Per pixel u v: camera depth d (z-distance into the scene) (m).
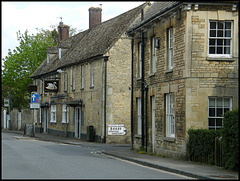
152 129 22.42
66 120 40.72
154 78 21.86
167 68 20.23
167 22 20.19
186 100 17.89
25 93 54.59
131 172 13.80
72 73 39.44
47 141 34.84
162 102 20.67
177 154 18.50
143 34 23.31
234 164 14.06
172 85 19.41
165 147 20.14
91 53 34.75
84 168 14.52
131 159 18.59
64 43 47.06
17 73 52.66
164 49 20.52
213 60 18.00
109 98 32.06
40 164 15.71
